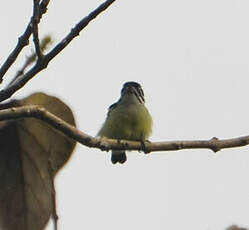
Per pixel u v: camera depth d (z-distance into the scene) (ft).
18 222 11.72
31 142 12.87
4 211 11.79
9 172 12.27
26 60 16.99
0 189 11.98
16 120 13.26
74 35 16.70
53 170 12.41
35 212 11.70
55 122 13.70
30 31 16.51
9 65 16.66
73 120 15.42
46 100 14.90
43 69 16.47
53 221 9.64
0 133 13.34
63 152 13.05
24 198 11.85
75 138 15.75
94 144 17.57
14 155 12.68
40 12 16.17
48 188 12.05
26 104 15.06
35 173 12.28
